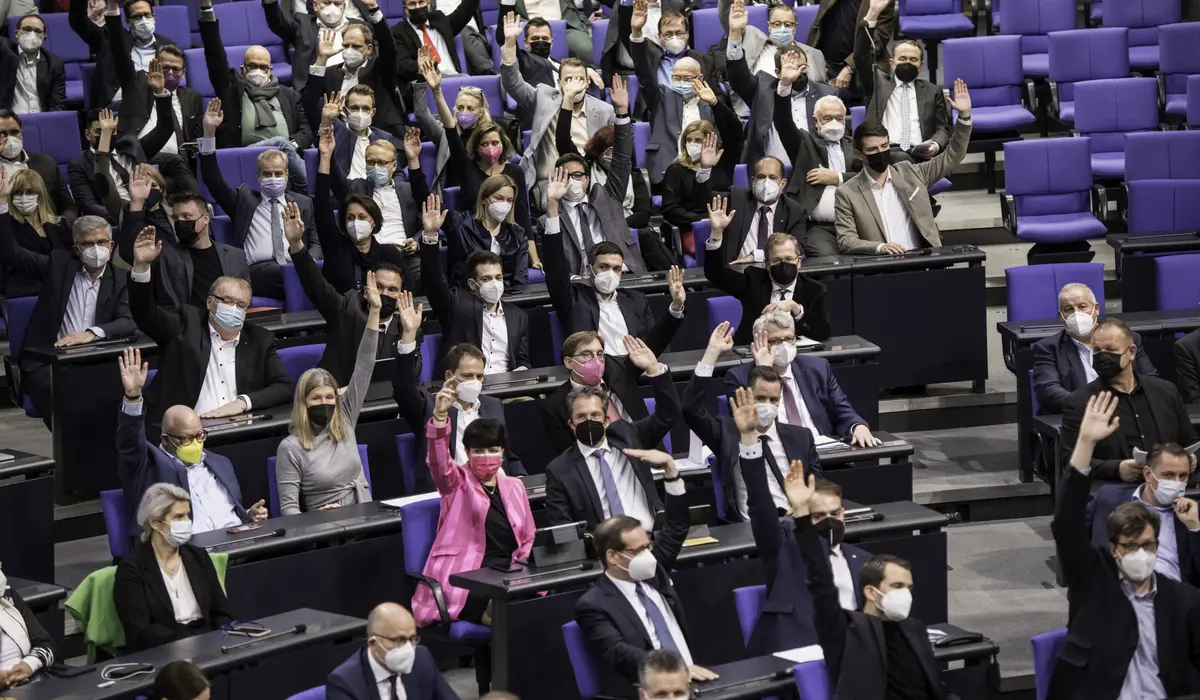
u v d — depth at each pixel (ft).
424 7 131.44
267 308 98.94
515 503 76.79
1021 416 94.73
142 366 90.58
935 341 103.14
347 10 139.54
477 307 95.55
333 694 61.36
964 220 126.31
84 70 133.28
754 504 70.90
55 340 96.22
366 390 84.64
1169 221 111.86
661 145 123.44
